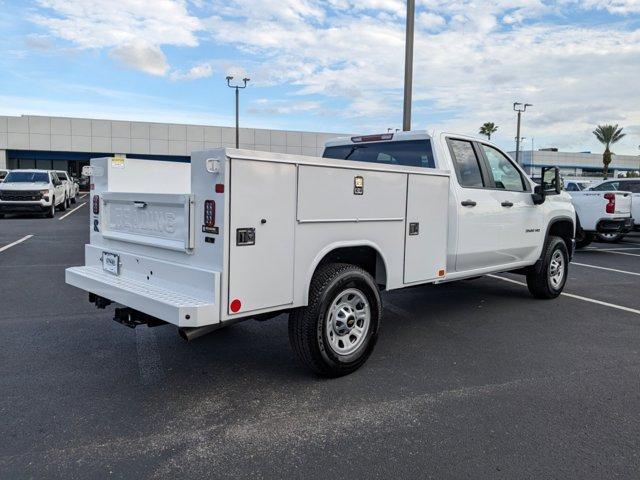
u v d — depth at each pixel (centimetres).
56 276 901
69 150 4738
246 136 4972
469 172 621
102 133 4775
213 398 420
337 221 444
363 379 463
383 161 637
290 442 352
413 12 1151
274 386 445
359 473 316
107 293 446
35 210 2111
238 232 378
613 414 398
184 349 538
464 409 404
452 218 585
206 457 332
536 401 420
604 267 1125
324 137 5181
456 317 680
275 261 403
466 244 607
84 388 437
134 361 501
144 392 430
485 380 464
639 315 699
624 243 1634
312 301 436
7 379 453
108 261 493
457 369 491
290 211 408
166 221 420
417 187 521
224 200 369
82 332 589
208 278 377
